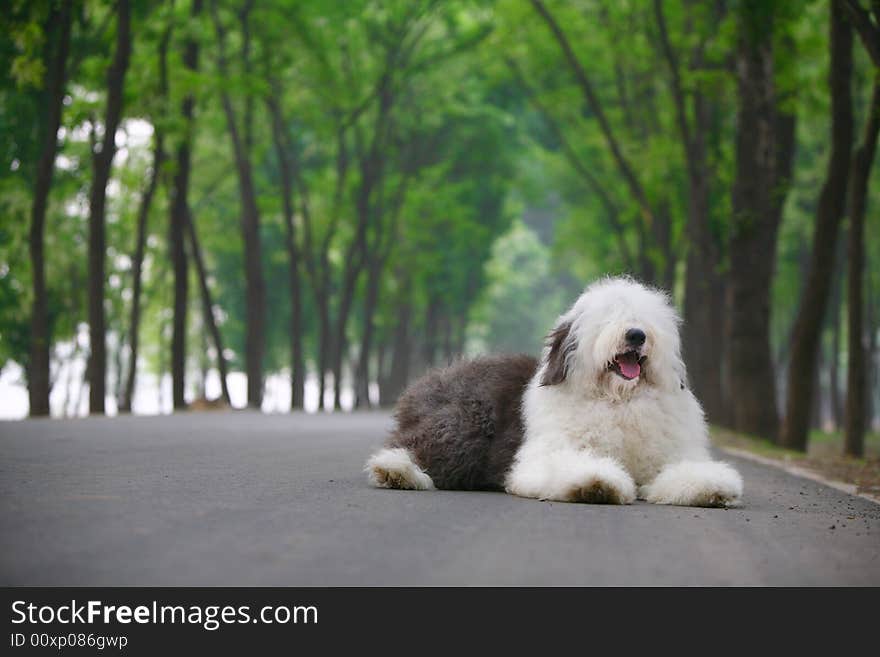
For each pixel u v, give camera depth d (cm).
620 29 2830
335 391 3725
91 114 2333
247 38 2991
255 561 407
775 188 2005
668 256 2872
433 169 4047
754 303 1956
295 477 764
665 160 2727
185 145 2692
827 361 5469
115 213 3694
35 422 1602
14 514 501
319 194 3775
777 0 1839
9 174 2598
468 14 3528
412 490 684
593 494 620
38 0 1872
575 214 4288
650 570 416
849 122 1580
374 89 3475
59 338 3359
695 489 636
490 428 706
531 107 3403
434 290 4800
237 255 4691
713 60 2288
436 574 397
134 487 646
